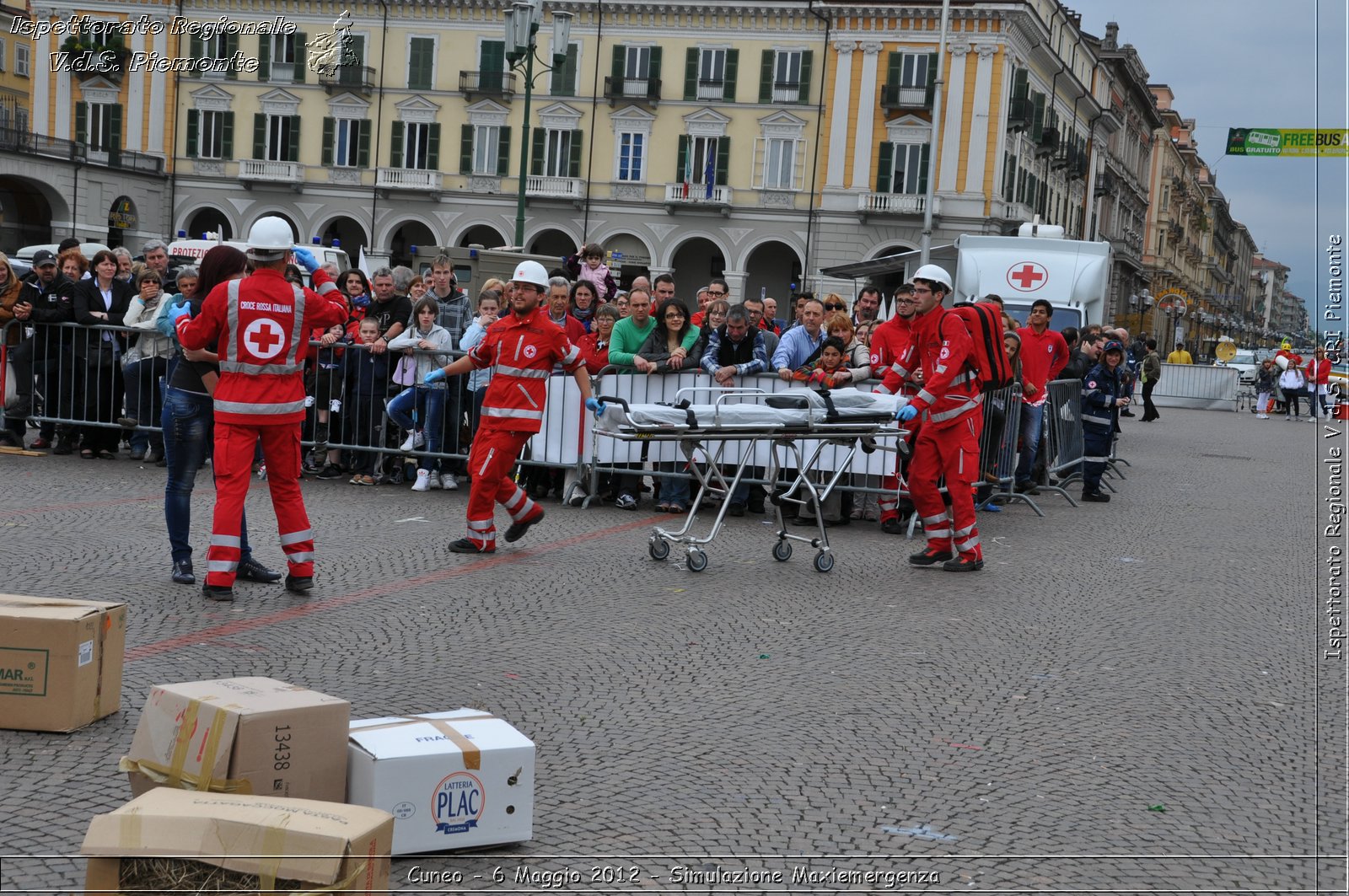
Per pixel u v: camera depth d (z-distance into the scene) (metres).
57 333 13.95
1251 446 25.91
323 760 4.42
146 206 54.41
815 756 5.69
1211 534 13.15
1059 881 4.52
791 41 52.75
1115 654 7.81
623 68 54.03
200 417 8.34
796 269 56.19
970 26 50.72
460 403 13.09
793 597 9.02
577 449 12.78
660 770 5.42
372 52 55.16
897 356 12.30
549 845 4.62
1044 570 10.60
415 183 55.09
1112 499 15.87
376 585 8.70
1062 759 5.82
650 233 54.56
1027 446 15.21
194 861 3.67
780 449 12.43
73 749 5.30
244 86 55.22
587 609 8.32
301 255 8.70
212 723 4.30
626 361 12.63
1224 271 110.00
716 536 11.43
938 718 6.34
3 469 12.76
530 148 54.91
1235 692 7.12
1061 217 64.25
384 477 13.58
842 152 52.66
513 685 6.52
